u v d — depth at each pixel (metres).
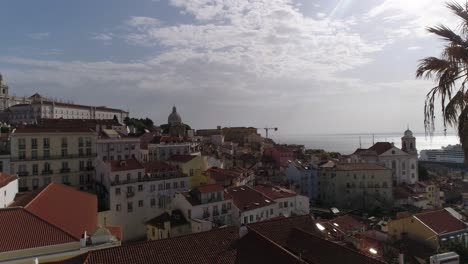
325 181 123.88
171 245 30.33
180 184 88.38
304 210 87.56
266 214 78.50
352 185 117.62
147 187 82.38
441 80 15.71
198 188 73.12
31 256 34.50
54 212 43.69
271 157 153.88
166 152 122.50
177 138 136.50
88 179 93.62
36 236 36.22
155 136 138.25
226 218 74.06
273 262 27.67
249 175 117.00
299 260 26.61
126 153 100.88
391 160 135.75
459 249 48.28
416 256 52.53
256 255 29.28
